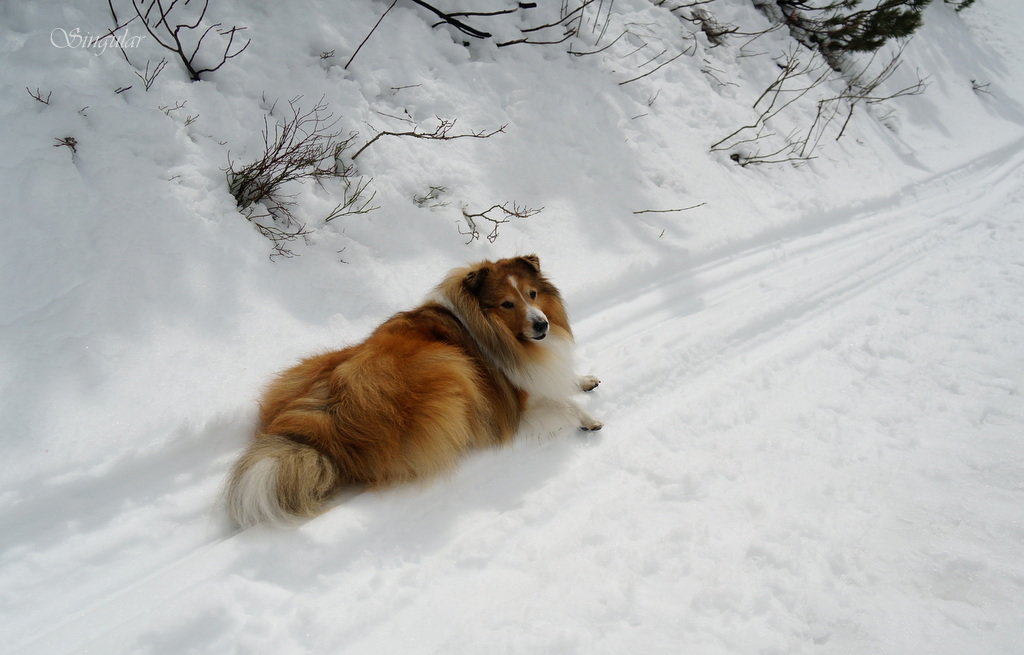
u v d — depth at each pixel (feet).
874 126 36.09
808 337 16.52
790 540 9.75
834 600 8.71
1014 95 51.19
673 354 15.60
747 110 30.04
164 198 14.62
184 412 11.85
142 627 8.23
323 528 9.95
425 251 17.76
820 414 13.24
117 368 12.11
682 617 8.59
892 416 13.03
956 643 8.00
